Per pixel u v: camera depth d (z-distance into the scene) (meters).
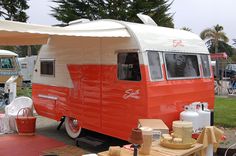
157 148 4.18
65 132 9.01
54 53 8.49
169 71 6.73
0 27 5.10
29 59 26.08
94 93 7.28
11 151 7.07
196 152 4.49
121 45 6.63
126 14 22.52
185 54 7.27
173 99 6.71
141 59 6.25
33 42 7.79
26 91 19.08
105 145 7.41
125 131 6.58
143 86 6.20
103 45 7.03
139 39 6.34
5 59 20.11
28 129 8.49
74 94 7.84
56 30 6.01
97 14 23.61
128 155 3.83
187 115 6.31
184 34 7.58
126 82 6.53
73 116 7.91
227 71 28.31
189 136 4.30
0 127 8.70
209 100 7.90
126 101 6.54
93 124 7.34
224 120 10.14
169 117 6.60
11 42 7.58
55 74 8.48
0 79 19.84
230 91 20.70
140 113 6.27
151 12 23.75
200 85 7.58
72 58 7.87
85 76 7.50
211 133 4.77
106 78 6.98
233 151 6.87
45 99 8.91
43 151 7.05
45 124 10.01
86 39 7.42
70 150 7.12
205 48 7.99
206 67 7.89
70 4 24.36
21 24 5.43
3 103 12.66
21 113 8.94
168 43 6.88
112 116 6.86
